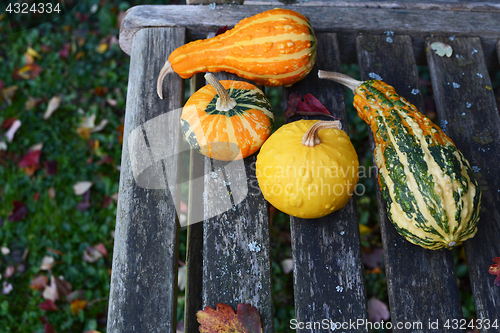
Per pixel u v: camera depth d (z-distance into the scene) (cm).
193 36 95
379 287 102
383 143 81
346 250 84
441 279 83
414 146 79
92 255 107
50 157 114
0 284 106
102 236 108
